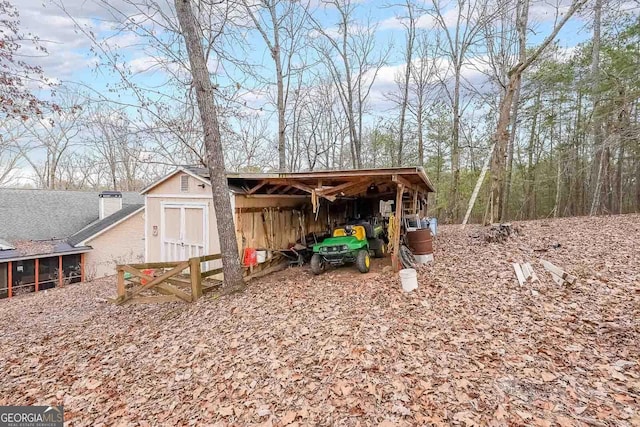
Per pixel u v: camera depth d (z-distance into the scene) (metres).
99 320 7.29
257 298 6.68
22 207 19.27
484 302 5.40
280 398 3.61
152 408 3.79
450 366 3.79
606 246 7.30
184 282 8.45
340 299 6.15
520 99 17.91
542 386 3.32
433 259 8.38
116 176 31.33
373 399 3.36
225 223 7.42
